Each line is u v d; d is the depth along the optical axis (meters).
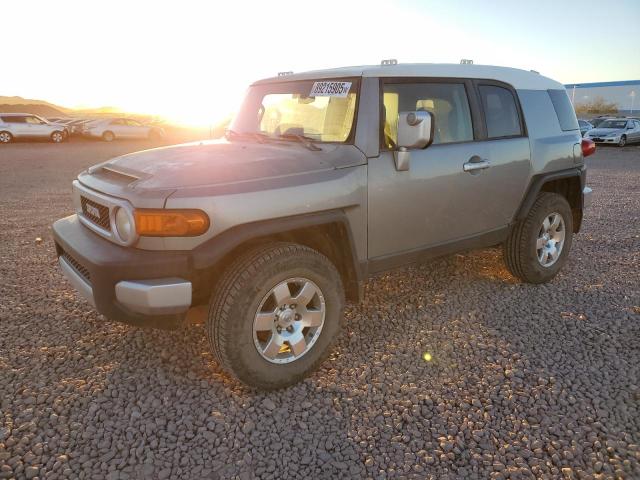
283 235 3.31
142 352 3.64
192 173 2.99
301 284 3.17
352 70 3.70
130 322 2.95
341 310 3.35
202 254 2.82
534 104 4.80
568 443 2.70
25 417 2.87
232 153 3.47
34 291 4.77
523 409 2.99
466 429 2.83
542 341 3.82
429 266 5.53
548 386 3.22
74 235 3.35
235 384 3.24
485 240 4.40
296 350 3.19
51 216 8.38
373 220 3.54
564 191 5.41
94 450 2.63
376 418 2.93
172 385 3.24
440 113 3.99
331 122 3.65
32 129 27.12
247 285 2.90
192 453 2.63
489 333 3.95
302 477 2.48
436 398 3.11
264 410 3.00
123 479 2.44
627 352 3.65
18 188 11.50
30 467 2.48
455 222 4.09
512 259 4.80
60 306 4.43
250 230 2.93
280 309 3.12
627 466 2.52
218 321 2.92
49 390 3.14
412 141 3.26
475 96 4.23
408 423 2.89
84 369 3.41
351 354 3.66
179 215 2.78
